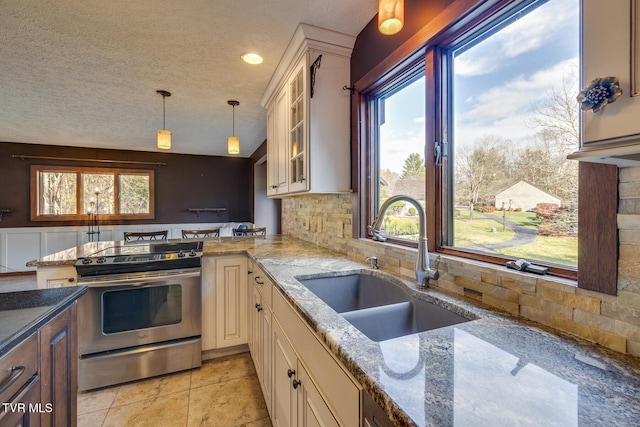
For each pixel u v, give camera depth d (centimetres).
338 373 71
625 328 65
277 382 131
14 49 193
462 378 56
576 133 82
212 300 216
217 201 579
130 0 148
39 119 344
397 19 108
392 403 49
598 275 70
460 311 95
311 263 166
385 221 169
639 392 52
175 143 475
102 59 207
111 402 171
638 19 44
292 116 207
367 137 180
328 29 172
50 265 179
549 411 47
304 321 93
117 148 504
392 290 131
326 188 179
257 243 257
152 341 193
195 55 202
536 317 84
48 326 102
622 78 46
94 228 495
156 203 536
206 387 185
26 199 464
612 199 67
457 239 121
